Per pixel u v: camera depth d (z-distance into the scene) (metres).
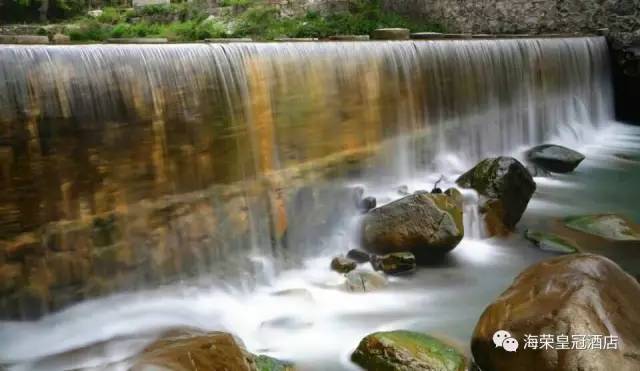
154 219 7.09
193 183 7.50
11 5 19.02
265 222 8.39
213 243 7.69
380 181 10.45
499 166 9.72
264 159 8.42
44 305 6.20
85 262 6.49
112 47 6.73
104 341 6.02
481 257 8.60
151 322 6.49
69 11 20.09
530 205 10.83
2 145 5.89
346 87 9.70
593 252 8.67
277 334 6.57
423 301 7.35
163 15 19.02
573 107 15.30
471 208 9.18
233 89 7.96
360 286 7.60
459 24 19.02
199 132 7.55
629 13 16.08
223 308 7.11
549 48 14.33
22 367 5.63
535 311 5.54
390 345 5.82
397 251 8.19
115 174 6.74
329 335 6.56
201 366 4.98
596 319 5.33
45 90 6.17
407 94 10.87
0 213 5.90
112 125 6.69
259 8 18.47
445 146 11.79
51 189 6.24
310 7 19.28
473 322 6.80
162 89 7.14
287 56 8.73
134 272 6.90
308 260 8.56
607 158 13.94
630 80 16.38
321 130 9.31
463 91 12.09
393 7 20.33
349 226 8.98
